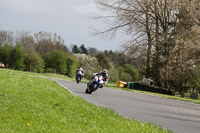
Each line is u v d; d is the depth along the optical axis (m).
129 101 36.53
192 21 84.75
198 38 81.69
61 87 40.97
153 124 18.69
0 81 33.44
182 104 45.59
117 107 27.66
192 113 31.33
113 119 18.83
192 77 102.94
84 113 19.97
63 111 19.61
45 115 17.05
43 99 23.80
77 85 56.22
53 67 156.00
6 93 23.23
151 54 95.12
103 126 16.22
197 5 81.44
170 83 101.25
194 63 87.81
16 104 18.86
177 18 97.50
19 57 145.88
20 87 29.89
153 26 95.31
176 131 17.92
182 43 84.94
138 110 27.30
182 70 93.81
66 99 26.14
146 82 95.56
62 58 155.00
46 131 13.30
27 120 15.10
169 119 23.41
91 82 39.12
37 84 37.53
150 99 47.56
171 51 89.31
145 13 93.56
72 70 160.00
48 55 157.38
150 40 94.25
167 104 40.69
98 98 34.72
